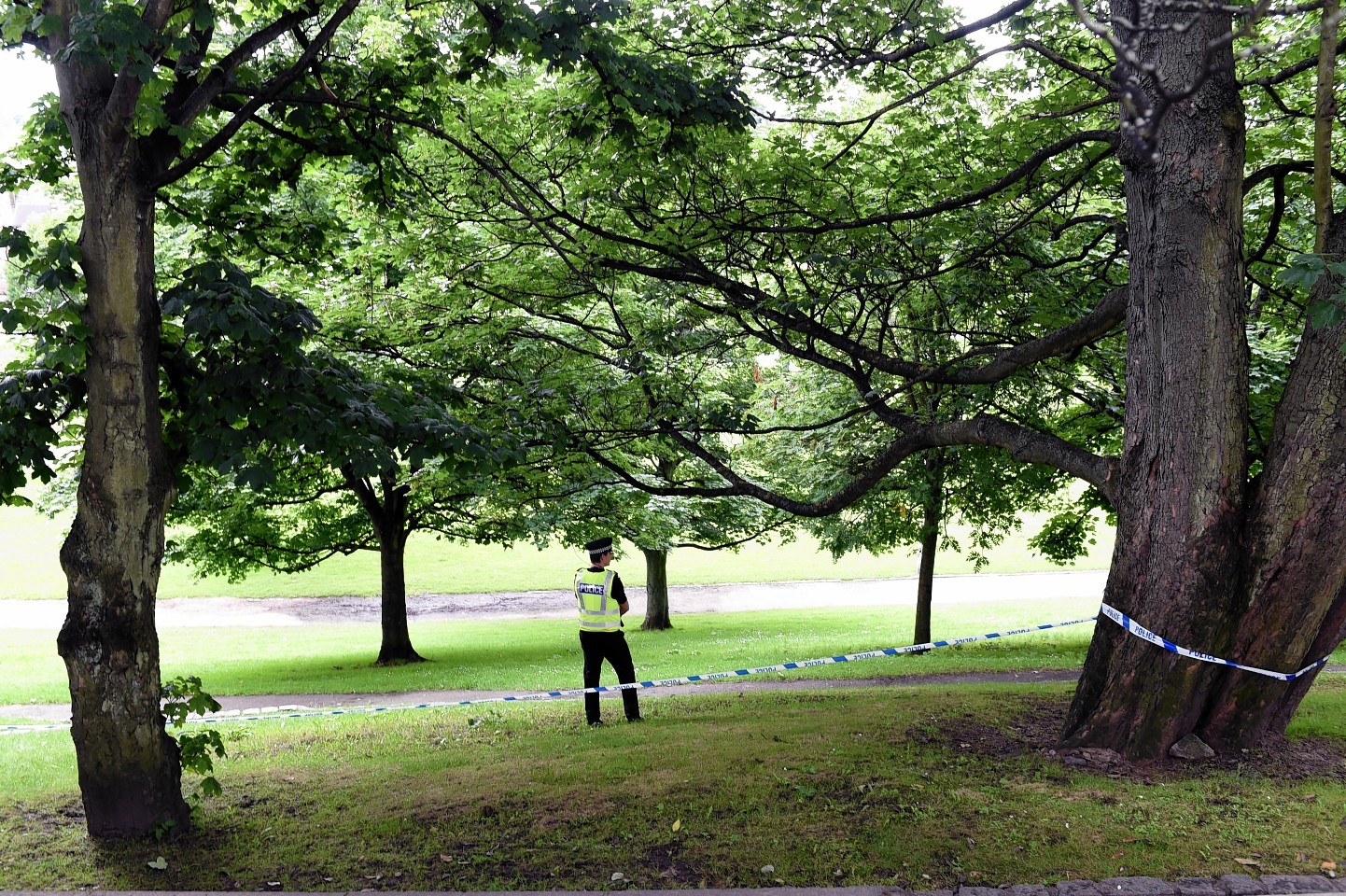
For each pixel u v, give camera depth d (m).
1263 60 9.40
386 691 15.83
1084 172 9.68
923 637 19.72
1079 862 5.50
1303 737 8.19
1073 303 11.20
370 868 5.86
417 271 11.61
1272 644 7.40
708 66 9.80
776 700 11.22
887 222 9.55
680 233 10.14
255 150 8.24
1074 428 16.52
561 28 7.20
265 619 32.88
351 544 23.00
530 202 10.06
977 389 12.83
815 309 10.77
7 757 9.59
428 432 6.77
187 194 10.62
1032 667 15.30
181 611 33.97
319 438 6.29
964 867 5.48
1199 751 7.48
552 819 6.55
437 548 46.22
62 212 14.66
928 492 18.28
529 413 10.15
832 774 7.23
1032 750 7.83
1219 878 5.26
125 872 5.88
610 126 8.74
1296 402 7.20
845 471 19.36
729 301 10.98
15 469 6.60
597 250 10.29
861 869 5.50
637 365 11.19
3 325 5.95
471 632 27.59
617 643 10.27
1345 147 10.46
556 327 15.74
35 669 19.02
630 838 6.14
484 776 7.73
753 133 11.16
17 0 5.96
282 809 7.09
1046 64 10.33
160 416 6.45
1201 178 7.20
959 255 10.91
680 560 45.38
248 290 6.26
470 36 7.77
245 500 19.14
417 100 8.38
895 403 17.92
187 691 6.80
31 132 7.60
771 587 39.06
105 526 6.23
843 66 9.44
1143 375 7.61
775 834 6.06
